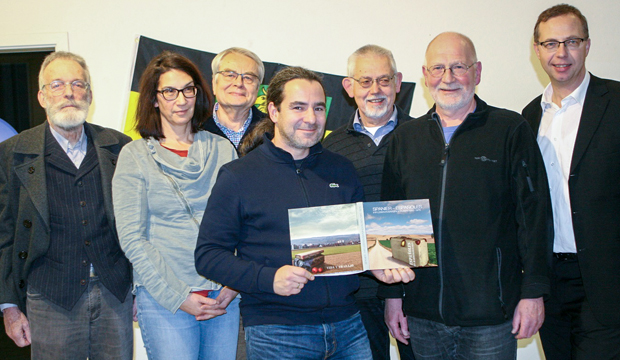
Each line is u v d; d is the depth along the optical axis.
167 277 1.72
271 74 3.33
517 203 1.77
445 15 3.35
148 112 1.88
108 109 3.30
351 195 1.76
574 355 1.99
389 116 2.30
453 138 1.84
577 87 2.04
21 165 1.92
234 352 1.88
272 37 3.36
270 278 1.51
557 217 2.03
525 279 1.71
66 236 1.91
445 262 1.77
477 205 1.75
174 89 1.85
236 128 2.43
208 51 3.34
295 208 1.62
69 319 1.90
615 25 3.27
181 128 1.93
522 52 3.33
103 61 3.31
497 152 1.78
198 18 3.34
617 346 1.87
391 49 3.37
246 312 1.66
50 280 1.89
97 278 1.96
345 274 1.64
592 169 1.90
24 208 1.90
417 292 1.86
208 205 1.68
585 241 1.90
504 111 1.87
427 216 1.68
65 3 3.31
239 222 1.66
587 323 1.94
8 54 3.45
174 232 1.80
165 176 1.81
